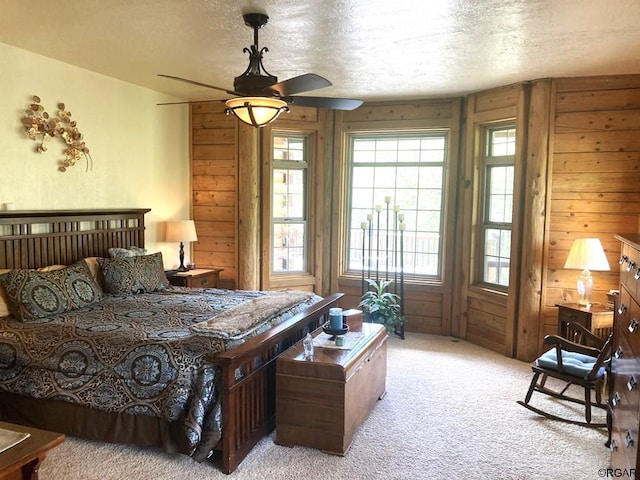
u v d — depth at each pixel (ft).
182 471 8.67
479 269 17.53
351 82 15.39
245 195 18.37
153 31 10.86
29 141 12.75
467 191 17.39
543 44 11.37
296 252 19.71
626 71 13.61
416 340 17.62
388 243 19.26
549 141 14.60
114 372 8.97
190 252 19.39
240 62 13.35
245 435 9.12
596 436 10.28
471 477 8.70
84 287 12.17
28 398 9.62
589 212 14.43
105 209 14.96
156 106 17.31
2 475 4.96
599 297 14.48
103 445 9.44
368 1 8.96
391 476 8.68
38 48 12.29
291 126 18.51
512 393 12.60
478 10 9.34
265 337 9.38
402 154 19.02
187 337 9.32
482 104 16.60
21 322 10.37
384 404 11.77
